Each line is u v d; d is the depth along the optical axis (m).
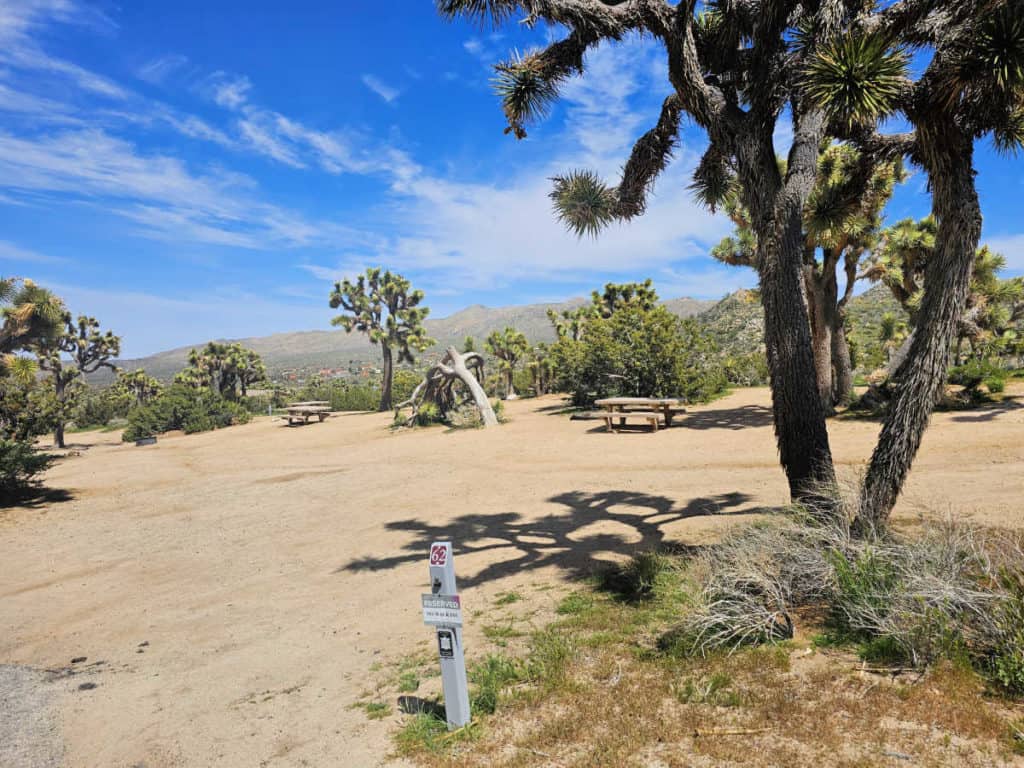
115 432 44.72
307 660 4.87
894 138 6.19
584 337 26.17
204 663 5.01
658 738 3.01
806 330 5.78
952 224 5.07
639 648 4.16
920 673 3.28
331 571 7.37
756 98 5.85
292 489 13.43
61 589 7.57
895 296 18.80
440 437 20.55
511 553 7.19
